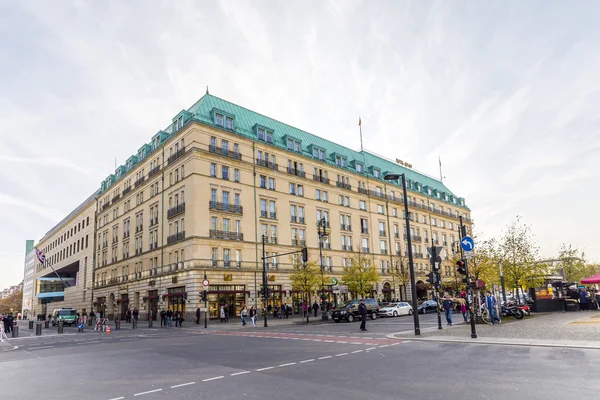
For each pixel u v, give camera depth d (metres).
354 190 65.81
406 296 70.94
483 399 7.86
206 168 46.59
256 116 57.41
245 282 47.25
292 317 47.94
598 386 8.51
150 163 56.50
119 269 62.94
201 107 50.06
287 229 53.72
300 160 57.88
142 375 11.76
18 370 13.88
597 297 35.78
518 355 12.72
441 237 86.19
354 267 54.53
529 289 38.66
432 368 11.09
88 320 53.16
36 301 115.69
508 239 38.62
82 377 11.87
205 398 8.66
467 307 27.23
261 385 9.73
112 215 68.12
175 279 46.47
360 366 11.86
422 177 90.12
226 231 47.00
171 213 48.81
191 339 24.14
